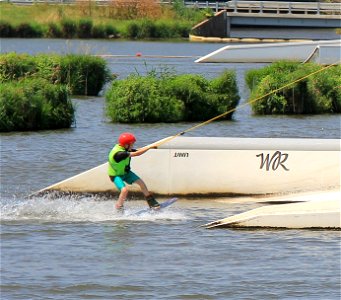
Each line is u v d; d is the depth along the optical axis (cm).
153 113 7475
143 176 4753
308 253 3747
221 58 13100
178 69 12369
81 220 4281
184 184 4778
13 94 6969
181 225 4209
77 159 5806
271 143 4794
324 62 12025
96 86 9712
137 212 4441
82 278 3425
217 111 7675
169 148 4769
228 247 3828
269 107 8100
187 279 3412
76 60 9669
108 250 3778
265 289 3306
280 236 4012
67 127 7181
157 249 3803
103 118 7706
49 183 5128
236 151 4788
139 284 3362
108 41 19638
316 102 8231
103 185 4741
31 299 3206
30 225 4169
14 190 4928
